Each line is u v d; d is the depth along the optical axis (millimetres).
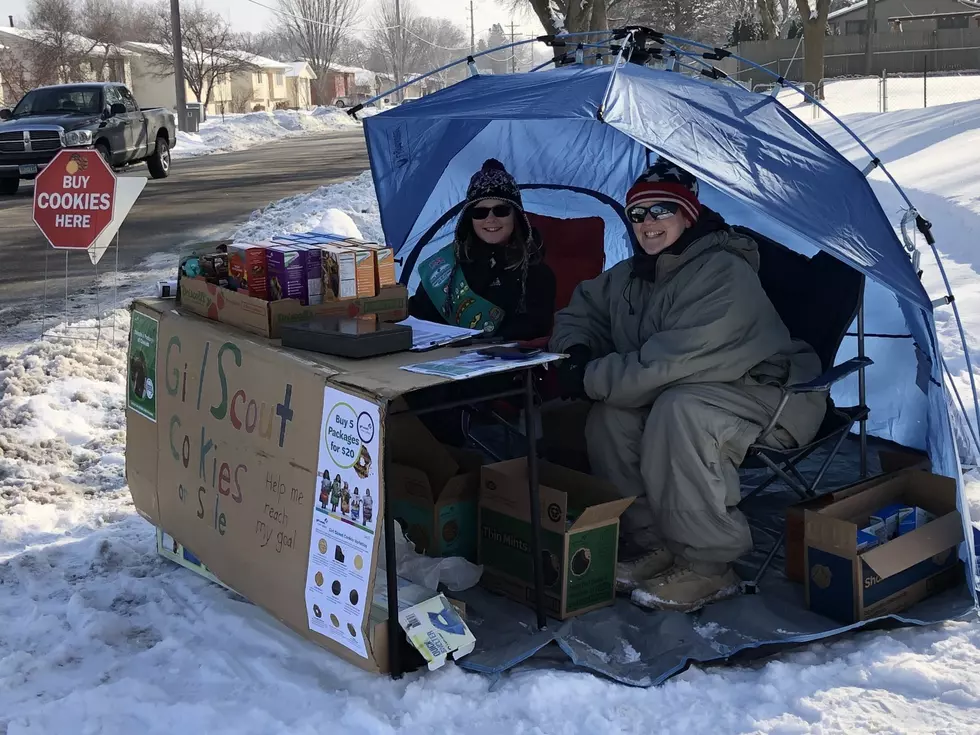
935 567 3391
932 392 3766
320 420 2855
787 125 3947
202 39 58875
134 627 3264
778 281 4324
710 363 3449
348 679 2881
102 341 6641
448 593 3395
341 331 3041
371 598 2721
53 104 16906
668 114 3488
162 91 59906
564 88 3656
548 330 4430
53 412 5375
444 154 5145
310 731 2633
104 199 6672
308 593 2932
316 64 78125
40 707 2785
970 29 36594
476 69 4664
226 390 3262
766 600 3359
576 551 3203
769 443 3617
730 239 3691
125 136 17078
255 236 11164
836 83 31125
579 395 3816
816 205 3508
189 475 3467
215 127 32938
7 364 6172
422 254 5270
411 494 3514
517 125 5090
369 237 10766
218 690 2867
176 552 3686
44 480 4574
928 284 7484
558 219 5215
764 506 4176
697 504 3350
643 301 3834
